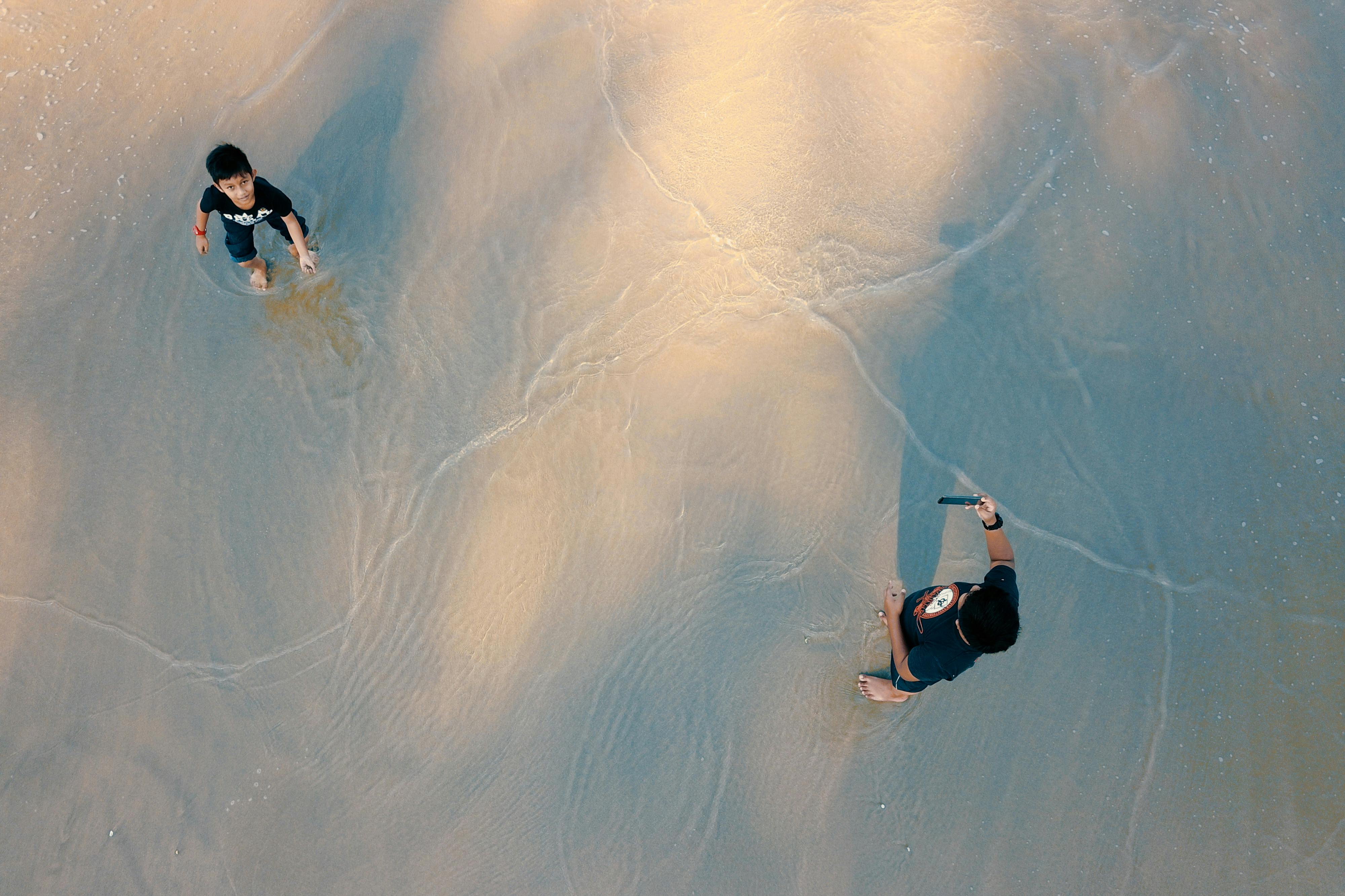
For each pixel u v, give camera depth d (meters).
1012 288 4.02
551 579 3.71
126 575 3.72
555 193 4.14
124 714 3.61
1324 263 4.05
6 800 3.52
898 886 3.49
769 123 4.21
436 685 3.63
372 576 3.72
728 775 3.57
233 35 4.46
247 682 3.64
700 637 3.68
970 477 3.84
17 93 4.36
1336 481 3.82
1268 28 4.38
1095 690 3.65
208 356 3.95
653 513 3.78
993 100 4.23
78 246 4.10
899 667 3.34
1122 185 4.14
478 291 4.01
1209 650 3.68
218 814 3.53
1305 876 3.48
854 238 4.07
